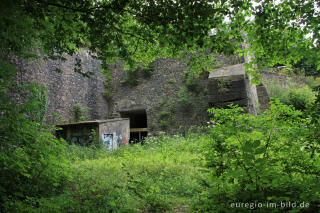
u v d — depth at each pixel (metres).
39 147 3.72
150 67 19.30
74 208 3.10
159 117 18.22
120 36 4.61
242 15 3.72
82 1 3.71
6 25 2.71
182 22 3.67
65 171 4.33
